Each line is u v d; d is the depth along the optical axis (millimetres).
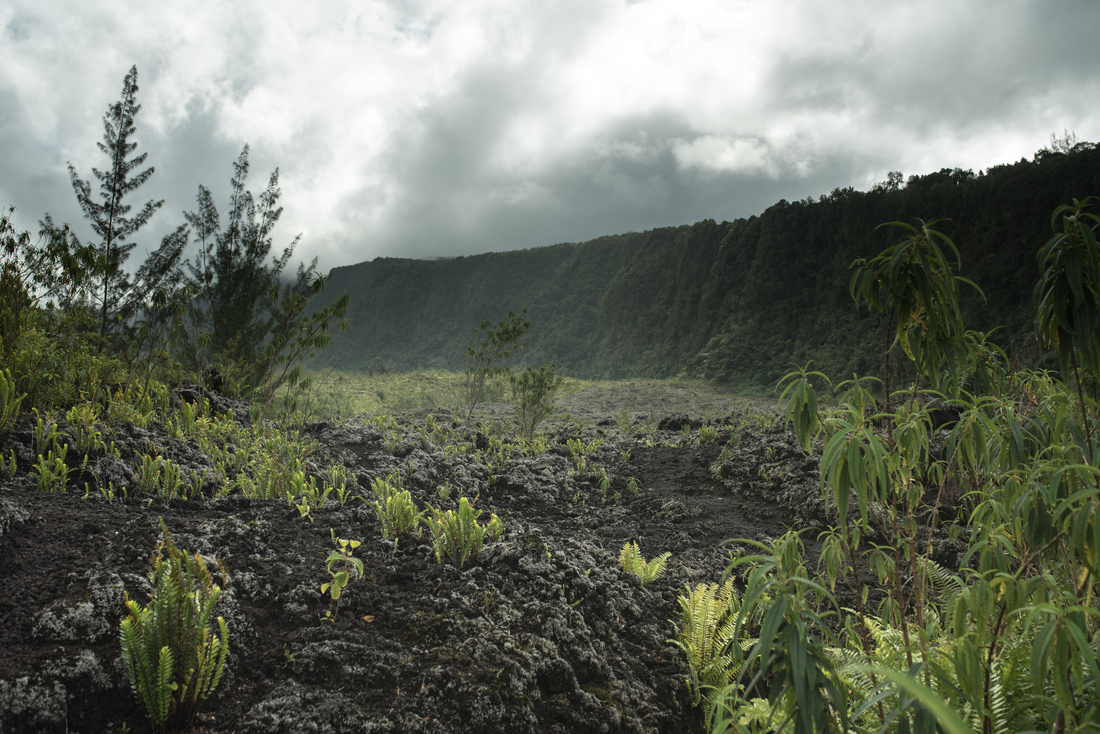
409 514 3744
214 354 10984
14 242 4988
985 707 1601
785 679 1476
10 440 3830
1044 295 1716
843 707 1401
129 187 14836
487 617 2816
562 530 5016
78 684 2021
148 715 2020
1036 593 1549
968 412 1975
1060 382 2402
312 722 2100
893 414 1941
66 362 5285
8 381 4230
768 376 49719
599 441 9406
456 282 135875
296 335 6859
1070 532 1458
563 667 2596
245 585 2752
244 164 13055
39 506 3131
